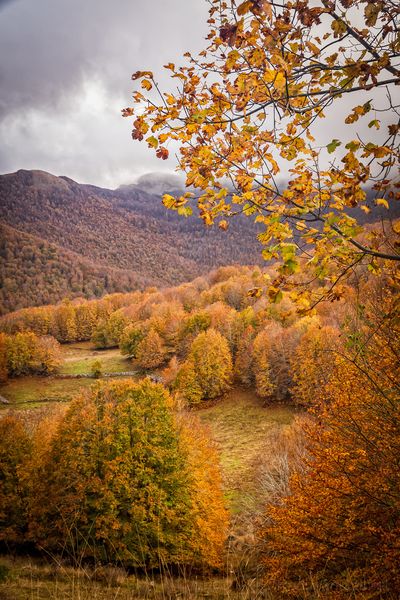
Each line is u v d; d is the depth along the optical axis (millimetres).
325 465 6555
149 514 18391
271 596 7020
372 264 3506
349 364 6359
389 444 5172
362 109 2820
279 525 7855
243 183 3365
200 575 16562
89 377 85438
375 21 2756
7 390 80438
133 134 3461
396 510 5191
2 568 9055
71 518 18609
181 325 84688
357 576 5711
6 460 22188
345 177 3172
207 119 3246
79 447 20172
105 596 6379
